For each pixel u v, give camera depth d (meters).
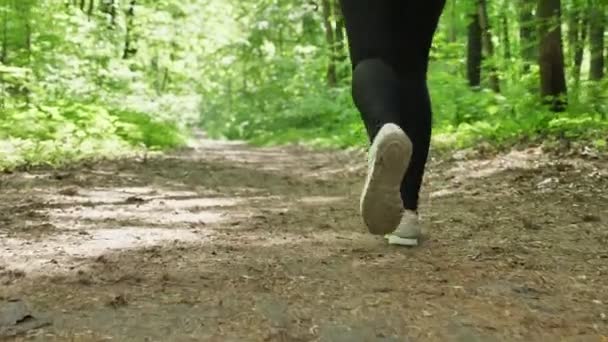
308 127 22.97
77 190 6.68
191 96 29.09
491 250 3.86
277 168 10.74
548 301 2.88
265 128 26.41
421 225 4.72
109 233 4.39
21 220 4.73
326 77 25.48
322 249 3.95
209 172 9.47
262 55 28.22
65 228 4.50
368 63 3.27
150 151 13.17
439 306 2.79
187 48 25.50
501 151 8.62
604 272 3.38
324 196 6.83
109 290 2.97
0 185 6.67
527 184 6.36
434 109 12.59
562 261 3.61
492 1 16.52
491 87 14.88
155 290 2.99
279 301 2.85
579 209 5.14
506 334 2.47
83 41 15.34
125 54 19.89
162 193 6.81
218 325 2.53
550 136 8.59
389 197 3.05
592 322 2.62
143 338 2.38
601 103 9.70
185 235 4.39
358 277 3.27
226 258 3.68
